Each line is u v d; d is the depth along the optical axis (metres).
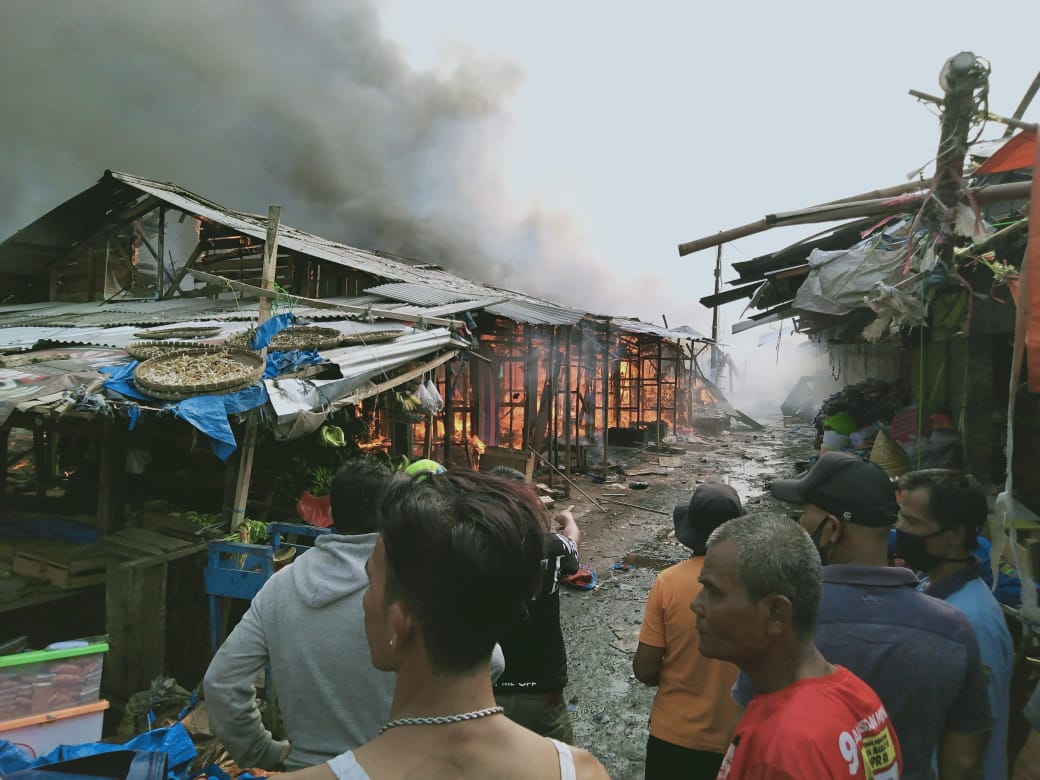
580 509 11.49
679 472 15.20
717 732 2.52
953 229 3.11
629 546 9.31
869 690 1.49
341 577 1.90
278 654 1.91
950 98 2.78
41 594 4.81
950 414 7.38
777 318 9.00
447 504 1.03
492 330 13.36
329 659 1.85
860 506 1.96
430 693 0.98
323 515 5.73
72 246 13.65
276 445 6.35
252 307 10.70
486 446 12.96
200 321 9.16
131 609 4.67
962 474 2.40
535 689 2.89
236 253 12.97
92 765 2.17
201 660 5.33
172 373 5.17
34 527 5.55
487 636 0.99
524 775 0.95
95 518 5.72
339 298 11.67
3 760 2.44
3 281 13.78
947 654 1.78
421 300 10.77
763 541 1.51
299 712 1.90
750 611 1.47
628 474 14.78
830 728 1.33
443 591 0.96
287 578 1.97
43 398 4.70
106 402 4.69
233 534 4.82
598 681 5.47
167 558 4.90
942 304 6.55
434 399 7.79
